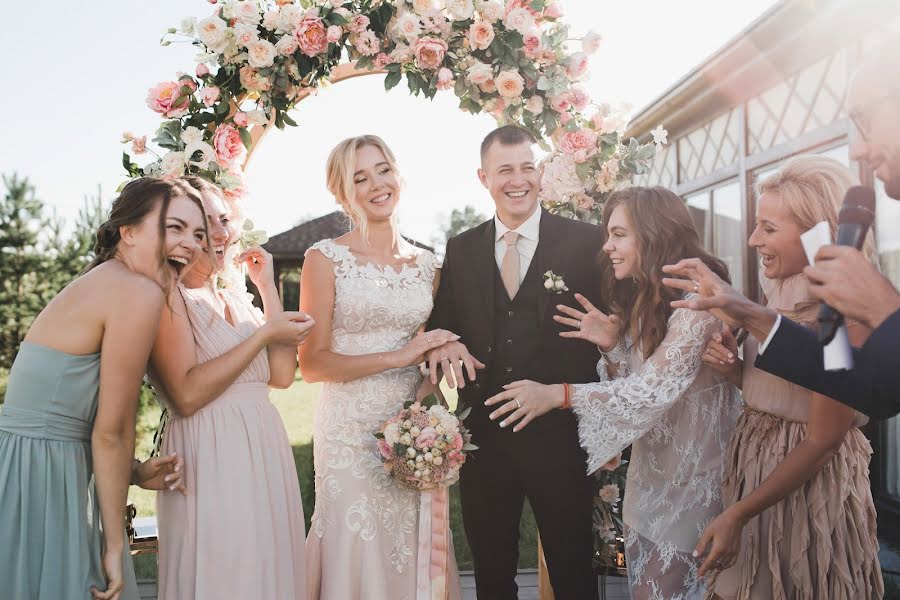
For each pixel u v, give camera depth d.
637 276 2.36
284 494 2.25
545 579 2.93
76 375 1.87
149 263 1.96
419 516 2.64
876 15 4.30
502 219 2.72
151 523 3.15
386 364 2.51
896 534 4.11
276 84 2.72
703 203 7.46
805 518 1.88
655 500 2.33
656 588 2.31
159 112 2.63
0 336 7.71
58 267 8.00
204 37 2.57
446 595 2.61
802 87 5.37
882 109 1.34
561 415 2.59
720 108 6.82
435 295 2.89
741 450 2.06
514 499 2.67
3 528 1.81
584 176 3.01
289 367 2.45
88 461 1.94
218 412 2.17
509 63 2.86
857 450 1.91
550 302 2.63
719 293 1.68
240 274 2.58
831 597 1.84
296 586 2.29
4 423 1.87
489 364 2.66
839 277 1.36
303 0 2.78
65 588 1.84
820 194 1.86
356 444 2.57
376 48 2.75
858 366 1.42
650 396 2.18
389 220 2.72
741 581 2.01
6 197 7.88
